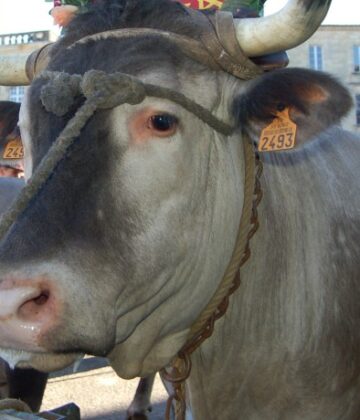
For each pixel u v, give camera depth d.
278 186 1.51
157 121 1.19
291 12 1.22
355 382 1.58
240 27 1.29
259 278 1.45
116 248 1.13
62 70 1.22
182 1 1.53
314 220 1.55
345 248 1.59
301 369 1.50
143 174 1.17
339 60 12.70
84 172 1.11
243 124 1.38
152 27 1.26
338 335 1.54
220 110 1.32
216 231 1.32
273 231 1.47
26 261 1.04
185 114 1.23
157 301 1.25
